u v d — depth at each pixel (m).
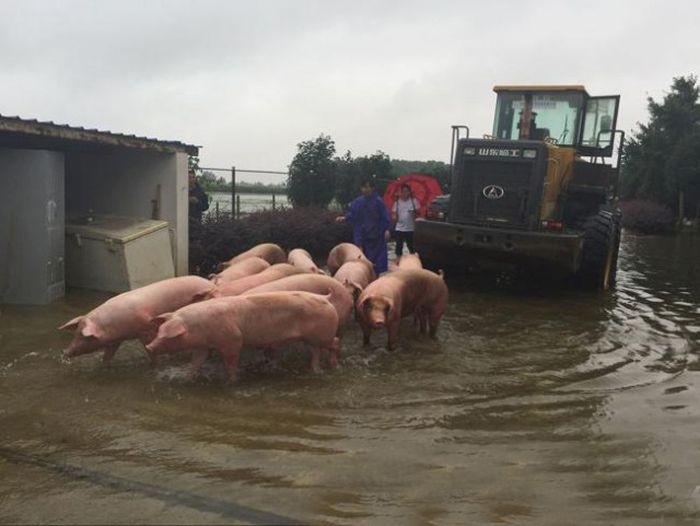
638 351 7.01
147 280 9.27
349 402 5.21
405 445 4.43
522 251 9.91
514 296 10.12
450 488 3.84
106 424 4.63
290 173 19.09
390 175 19.84
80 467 3.95
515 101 11.94
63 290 8.61
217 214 13.73
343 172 19.70
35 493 3.61
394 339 6.76
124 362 6.08
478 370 6.17
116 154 10.20
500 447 4.45
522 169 10.19
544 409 5.19
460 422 4.88
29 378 5.55
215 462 4.07
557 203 11.04
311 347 5.96
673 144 37.38
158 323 5.66
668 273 14.15
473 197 10.47
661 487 3.95
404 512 3.54
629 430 4.82
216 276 7.61
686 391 5.73
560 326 8.09
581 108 11.62
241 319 5.60
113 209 10.35
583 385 5.81
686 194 36.00
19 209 8.08
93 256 8.96
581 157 12.14
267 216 14.02
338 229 14.41
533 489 3.88
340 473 3.97
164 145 9.70
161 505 3.50
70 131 7.83
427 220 10.70
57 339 6.68
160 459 4.10
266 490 3.72
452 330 7.79
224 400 5.19
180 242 10.22
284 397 5.29
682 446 4.56
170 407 5.00
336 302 6.66
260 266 8.23
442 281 7.39
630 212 30.95
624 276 13.26
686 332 8.02
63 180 8.46
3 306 8.05
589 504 3.72
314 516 3.45
